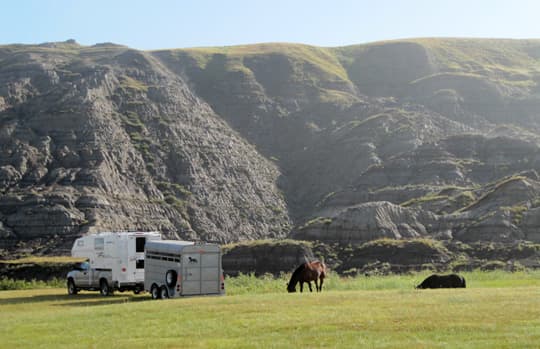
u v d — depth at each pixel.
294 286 47.22
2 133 186.38
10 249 151.38
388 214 129.62
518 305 32.22
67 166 180.00
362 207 130.50
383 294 38.91
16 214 159.25
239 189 199.62
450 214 131.88
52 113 194.38
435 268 107.06
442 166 173.38
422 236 127.12
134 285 54.31
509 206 128.12
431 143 184.38
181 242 47.94
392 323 28.94
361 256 116.00
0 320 35.66
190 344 26.70
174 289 45.62
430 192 162.75
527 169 167.75
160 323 31.53
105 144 188.25
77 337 29.28
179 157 199.88
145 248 49.56
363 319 29.92
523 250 110.19
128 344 27.20
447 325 28.09
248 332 28.47
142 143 199.38
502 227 119.44
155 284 47.97
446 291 40.09
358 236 126.06
